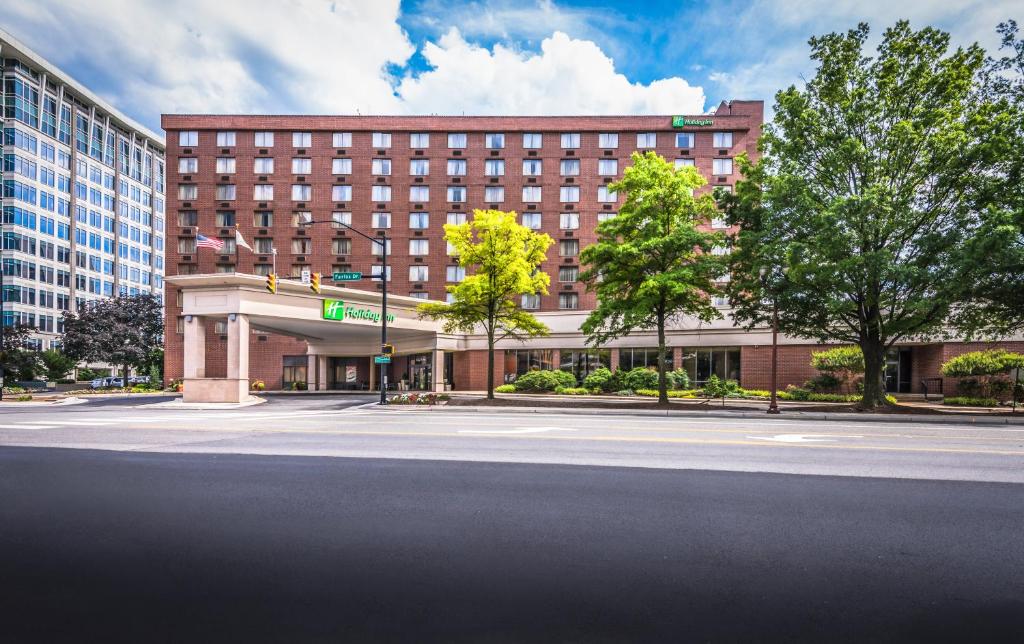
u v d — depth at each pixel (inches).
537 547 188.7
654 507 239.6
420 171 1967.3
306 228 1937.7
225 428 566.6
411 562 174.9
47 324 2856.8
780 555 182.1
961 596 151.6
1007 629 132.6
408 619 136.4
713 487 276.7
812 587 156.9
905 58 794.2
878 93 813.2
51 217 2906.0
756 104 1966.0
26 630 130.6
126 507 239.5
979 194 721.6
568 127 1955.0
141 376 2554.1
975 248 643.5
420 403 974.4
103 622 134.7
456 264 1936.5
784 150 824.3
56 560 176.9
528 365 1457.9
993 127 713.0
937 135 741.3
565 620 136.3
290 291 1172.5
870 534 203.9
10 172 2687.0
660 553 183.3
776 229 796.0
